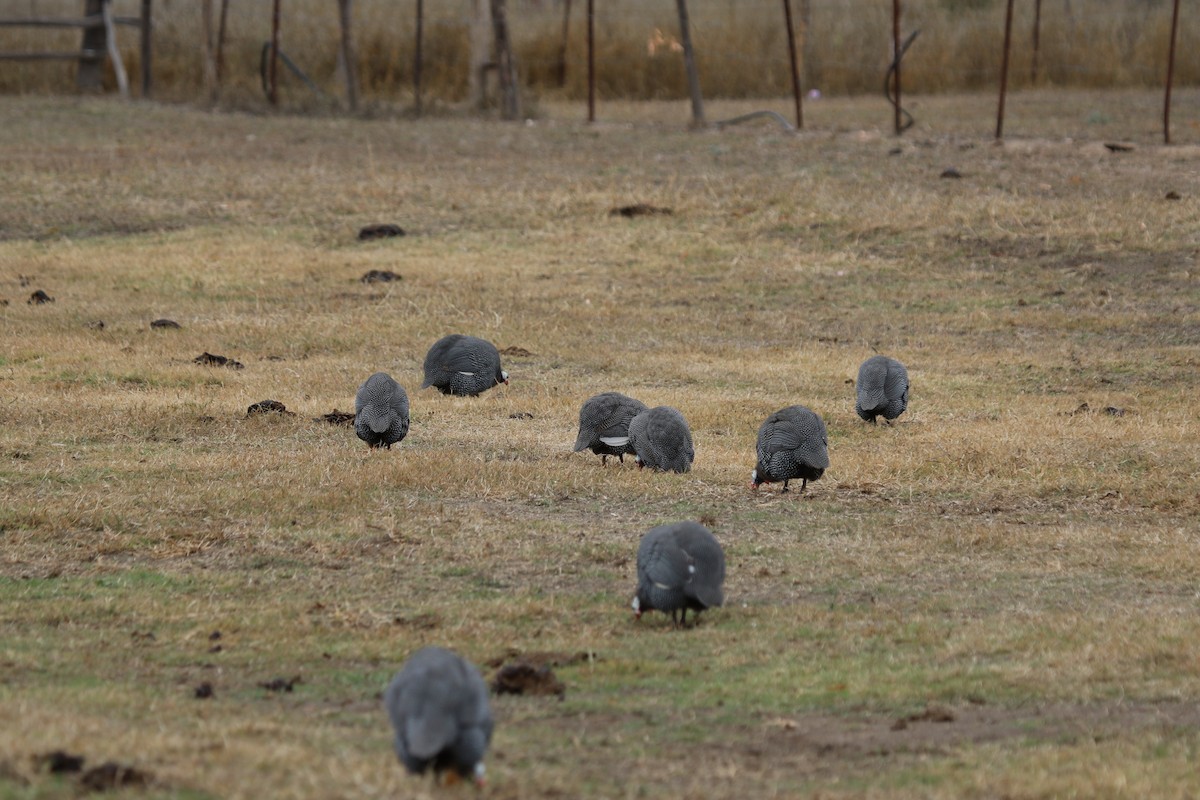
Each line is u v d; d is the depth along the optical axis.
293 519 46.41
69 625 36.34
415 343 77.62
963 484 52.84
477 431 60.31
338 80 156.75
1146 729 28.70
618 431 54.41
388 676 32.66
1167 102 119.44
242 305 84.69
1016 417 63.72
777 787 24.95
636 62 159.38
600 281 90.88
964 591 40.56
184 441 57.25
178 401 62.91
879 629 36.47
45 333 76.69
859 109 147.25
